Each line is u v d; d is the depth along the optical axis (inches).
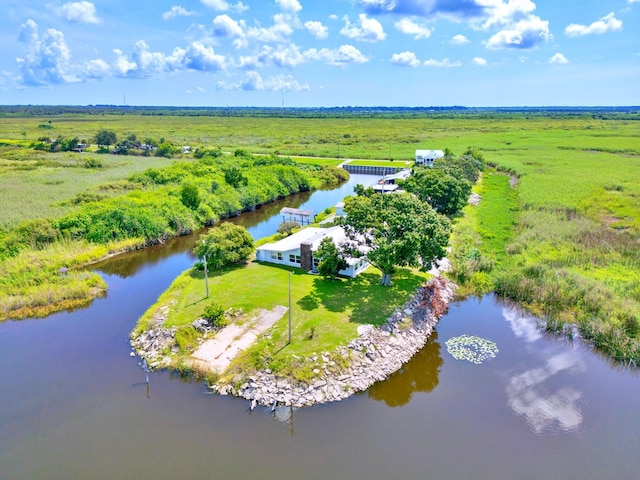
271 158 4325.8
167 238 2493.8
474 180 3740.2
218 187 3164.4
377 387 1128.8
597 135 6948.8
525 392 1127.6
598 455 928.3
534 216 2571.4
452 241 2154.3
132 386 1123.3
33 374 1179.9
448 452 929.5
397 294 1521.9
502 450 937.5
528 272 1749.5
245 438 954.1
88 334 1391.5
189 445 933.8
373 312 1386.6
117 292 1740.9
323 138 7273.6
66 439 954.1
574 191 3181.6
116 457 904.9
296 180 3868.1
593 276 1717.5
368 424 1002.1
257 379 1096.8
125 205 2496.3
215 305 1382.9
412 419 1021.8
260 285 1609.3
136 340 1336.1
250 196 3265.3
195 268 1809.8
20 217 2406.5
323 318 1344.7
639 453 935.0
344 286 1589.6
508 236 2299.5
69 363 1229.7
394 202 1590.8
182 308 1438.2
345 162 5068.9
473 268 1839.3
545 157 4884.4
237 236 1857.8
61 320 1488.7
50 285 1685.5
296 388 1073.5
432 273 1743.4
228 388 1094.4
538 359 1272.1
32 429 984.3
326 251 1614.2
